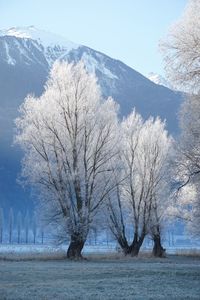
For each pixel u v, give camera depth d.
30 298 15.19
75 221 35.81
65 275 22.64
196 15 21.38
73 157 36.59
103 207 38.31
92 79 38.44
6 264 29.97
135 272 24.34
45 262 32.41
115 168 39.31
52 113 36.94
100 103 38.53
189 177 25.09
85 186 36.41
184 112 23.25
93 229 36.53
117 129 39.06
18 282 19.80
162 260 38.38
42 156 36.72
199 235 50.47
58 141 36.66
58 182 36.12
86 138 37.16
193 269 26.64
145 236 48.25
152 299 15.02
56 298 15.20
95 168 37.22
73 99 37.28
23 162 36.59
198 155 24.48
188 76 21.55
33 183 36.44
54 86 37.72
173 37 21.55
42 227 36.75
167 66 21.81
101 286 18.48
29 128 36.81
